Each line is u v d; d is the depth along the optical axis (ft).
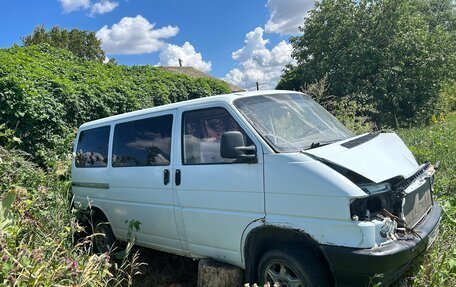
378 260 8.61
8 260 7.89
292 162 10.08
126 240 15.53
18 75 25.85
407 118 58.18
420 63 57.26
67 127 27.66
